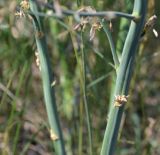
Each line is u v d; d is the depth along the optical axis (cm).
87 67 52
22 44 57
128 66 33
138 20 32
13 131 58
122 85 33
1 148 56
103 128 56
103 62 53
